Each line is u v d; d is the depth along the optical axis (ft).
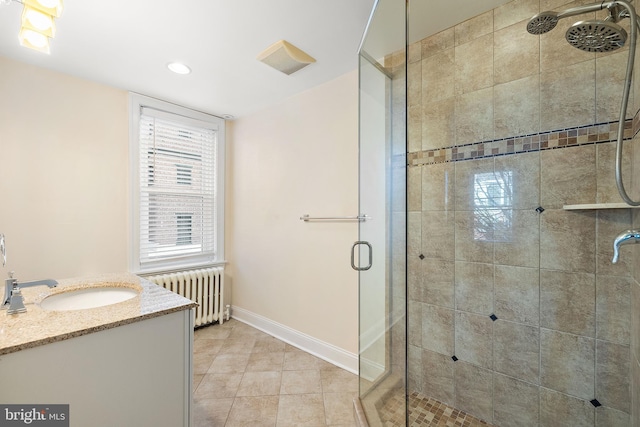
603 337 4.15
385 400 5.11
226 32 5.42
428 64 5.83
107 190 7.70
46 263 6.81
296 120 8.25
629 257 3.97
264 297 9.21
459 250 5.47
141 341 3.59
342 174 7.18
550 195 4.57
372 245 5.83
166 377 3.82
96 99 7.49
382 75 5.51
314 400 5.84
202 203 9.84
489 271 5.15
